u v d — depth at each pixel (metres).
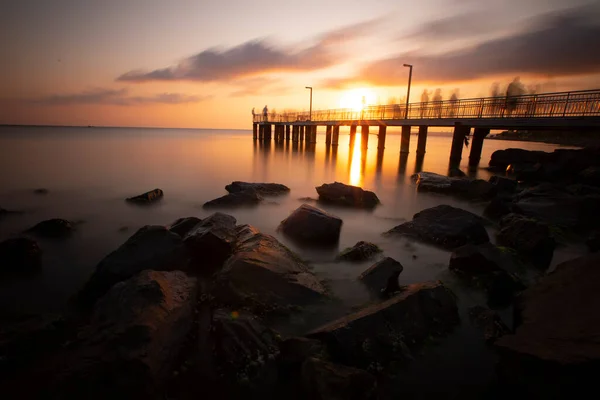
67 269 6.41
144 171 21.98
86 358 3.22
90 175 19.61
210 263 6.17
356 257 6.79
